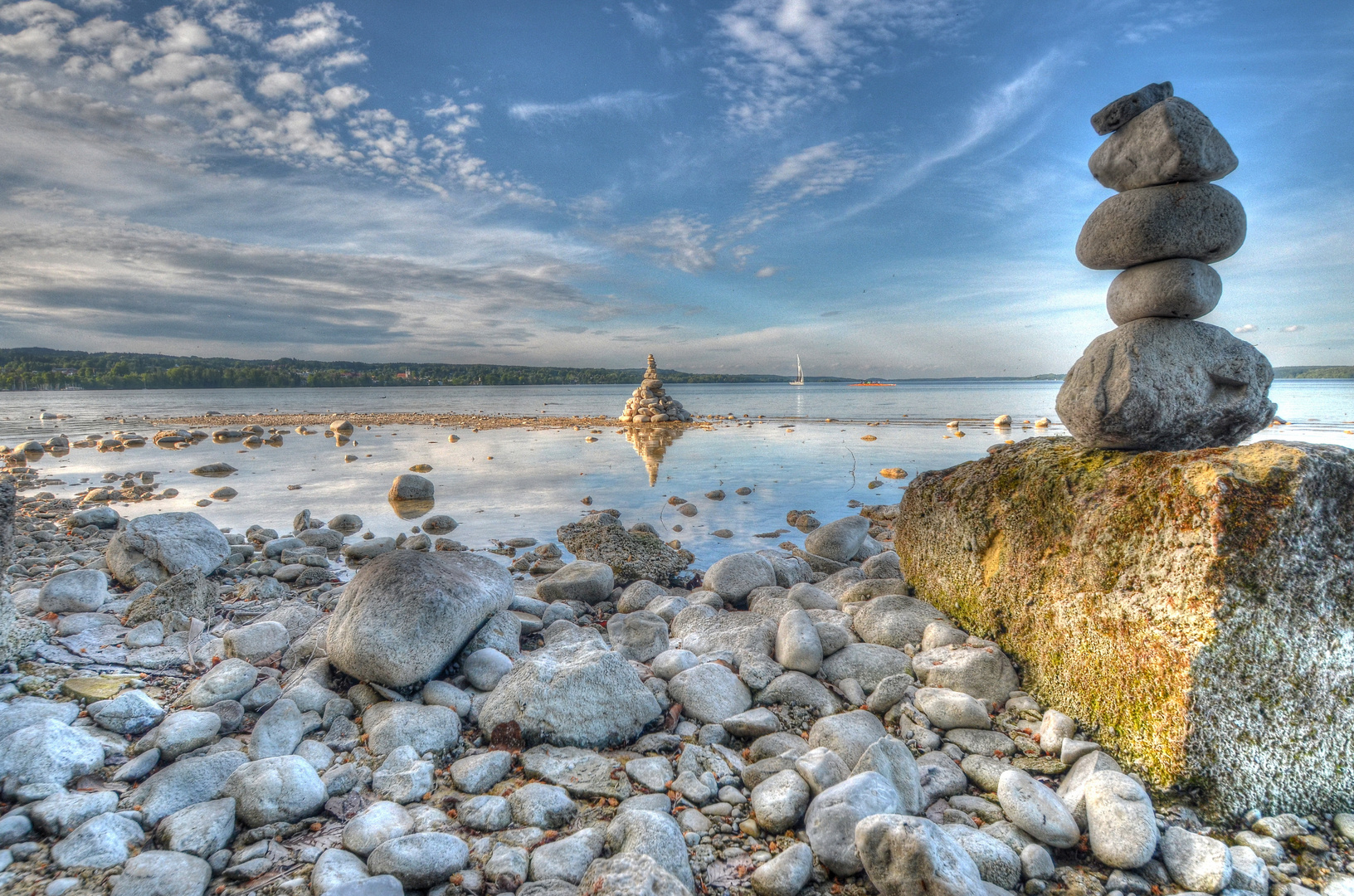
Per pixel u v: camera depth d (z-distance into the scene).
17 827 1.24
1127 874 1.23
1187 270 1.72
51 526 4.00
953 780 1.47
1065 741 1.51
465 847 1.23
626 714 1.65
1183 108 1.71
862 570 2.77
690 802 1.41
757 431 11.13
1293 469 1.40
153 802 1.33
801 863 1.21
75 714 1.62
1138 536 1.52
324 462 7.62
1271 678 1.36
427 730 1.58
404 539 3.56
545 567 3.22
